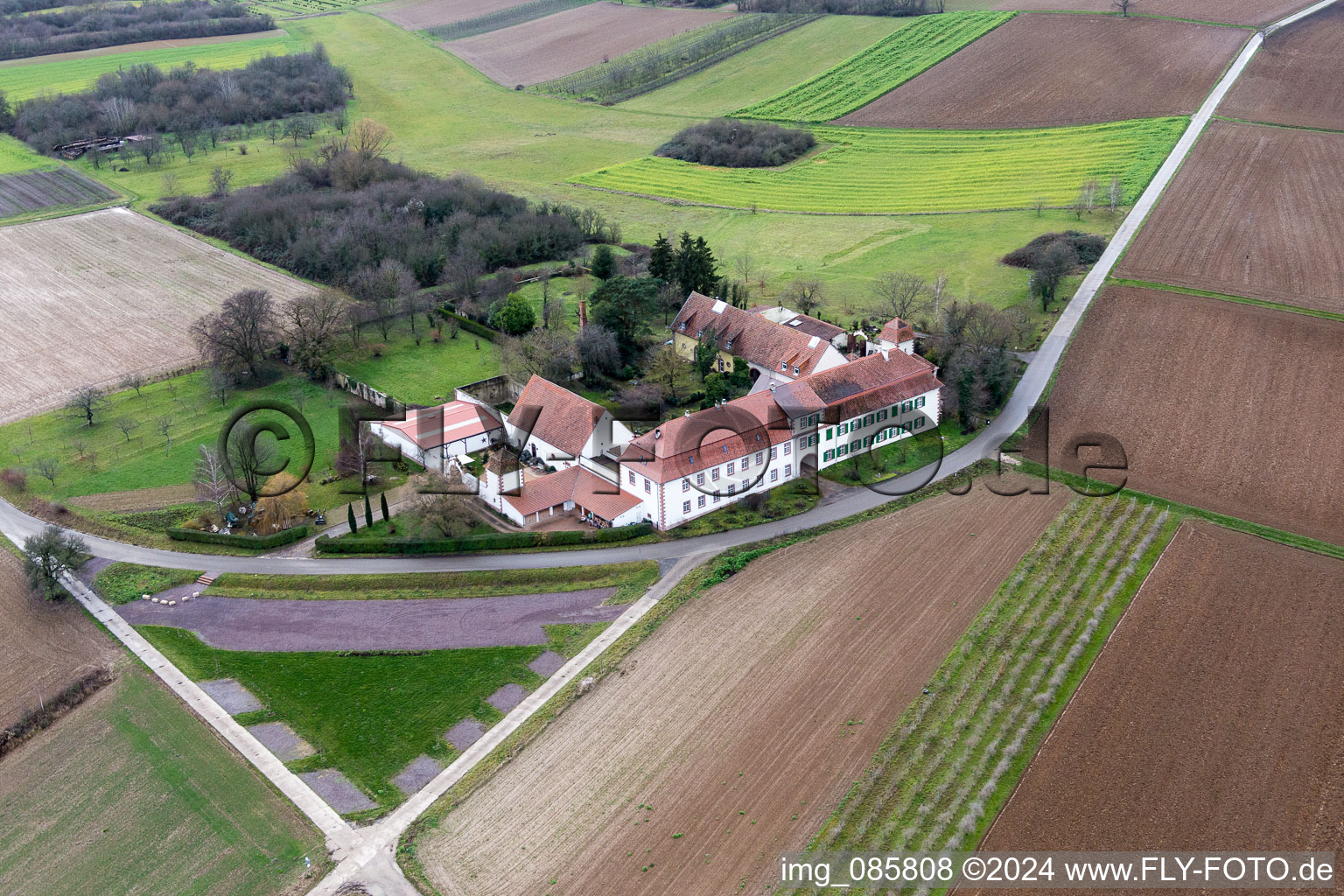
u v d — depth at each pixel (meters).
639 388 145.38
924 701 93.19
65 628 108.31
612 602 109.38
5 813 87.00
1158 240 198.38
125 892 79.19
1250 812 81.69
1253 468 129.38
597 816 83.69
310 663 102.31
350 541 119.06
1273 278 180.25
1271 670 95.81
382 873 79.62
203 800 87.31
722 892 76.44
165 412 152.38
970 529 118.69
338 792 87.56
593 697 96.12
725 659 100.06
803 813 82.81
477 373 161.00
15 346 176.00
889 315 172.00
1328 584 107.50
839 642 101.62
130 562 118.25
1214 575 109.38
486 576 114.25
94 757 92.31
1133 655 98.19
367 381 158.38
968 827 80.69
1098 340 161.88
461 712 95.50
